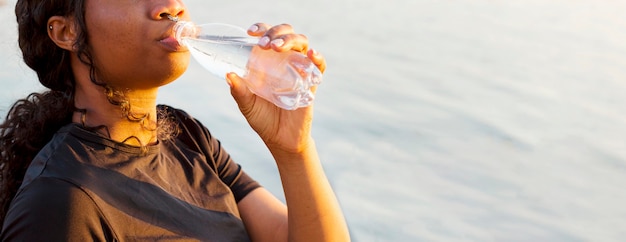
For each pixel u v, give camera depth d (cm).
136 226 171
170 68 173
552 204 461
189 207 185
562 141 566
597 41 874
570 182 494
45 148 172
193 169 195
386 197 450
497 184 483
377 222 416
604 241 421
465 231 418
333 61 732
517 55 805
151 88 179
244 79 180
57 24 175
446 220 428
